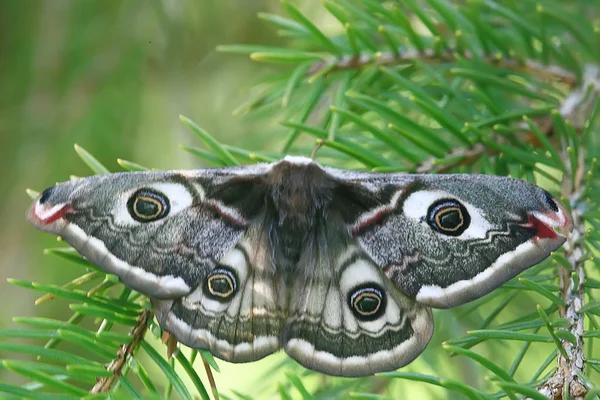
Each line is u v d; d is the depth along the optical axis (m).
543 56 0.51
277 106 0.53
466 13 0.51
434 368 0.52
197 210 0.48
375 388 0.52
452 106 0.52
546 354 0.54
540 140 0.49
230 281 0.48
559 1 0.54
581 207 0.49
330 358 0.48
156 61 0.57
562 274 0.48
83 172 0.57
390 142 0.49
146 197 0.48
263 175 0.49
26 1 0.56
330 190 0.49
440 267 0.48
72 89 0.56
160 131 0.57
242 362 0.48
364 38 0.50
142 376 0.47
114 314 0.47
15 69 0.56
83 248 0.48
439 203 0.48
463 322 0.53
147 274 0.48
